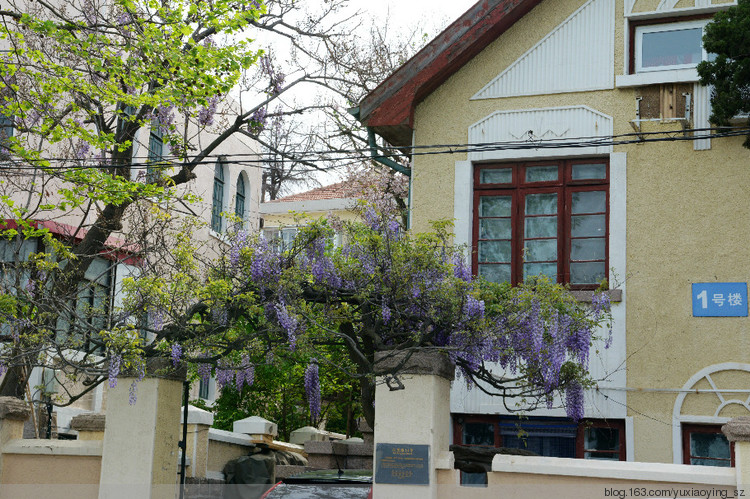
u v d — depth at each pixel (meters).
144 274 12.95
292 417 20.22
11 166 15.05
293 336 9.66
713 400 12.31
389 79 13.95
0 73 13.41
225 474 15.62
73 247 15.89
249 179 25.94
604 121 13.39
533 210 13.66
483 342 9.79
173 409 10.89
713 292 12.54
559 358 10.00
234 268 10.39
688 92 13.10
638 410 12.53
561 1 13.83
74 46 14.62
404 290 9.84
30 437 15.05
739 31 11.71
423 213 13.85
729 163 12.81
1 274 14.77
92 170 14.17
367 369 10.19
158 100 13.37
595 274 13.22
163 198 15.28
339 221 13.78
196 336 10.35
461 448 10.93
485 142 13.80
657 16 13.50
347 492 9.98
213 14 13.45
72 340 11.14
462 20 13.80
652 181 13.06
